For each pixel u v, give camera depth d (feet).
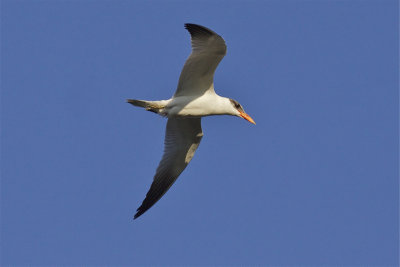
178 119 56.03
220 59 48.29
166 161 57.16
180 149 57.36
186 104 51.42
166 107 51.49
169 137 57.21
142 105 51.65
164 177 57.11
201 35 46.60
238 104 53.93
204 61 48.57
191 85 51.13
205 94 52.01
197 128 56.13
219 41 46.50
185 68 49.08
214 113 52.54
